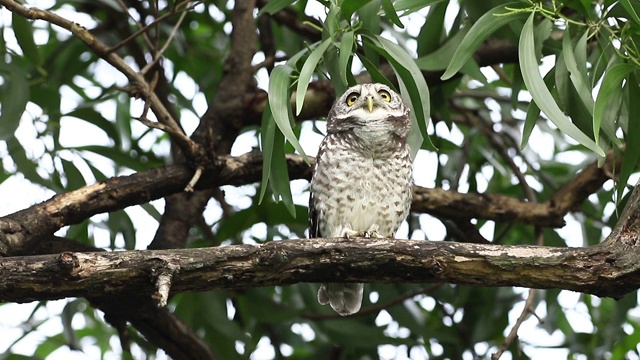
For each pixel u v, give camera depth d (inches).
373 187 398.6
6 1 333.1
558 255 283.3
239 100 445.4
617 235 285.6
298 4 506.6
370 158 397.7
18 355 442.3
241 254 285.1
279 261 285.1
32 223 354.6
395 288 470.0
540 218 435.8
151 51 399.2
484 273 286.5
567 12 391.9
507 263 284.4
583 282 282.0
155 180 381.1
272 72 313.6
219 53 523.5
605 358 485.1
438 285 451.5
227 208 486.0
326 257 288.0
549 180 481.7
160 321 414.0
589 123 332.2
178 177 384.8
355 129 397.4
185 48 502.3
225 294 442.3
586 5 304.7
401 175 402.0
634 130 318.7
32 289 280.5
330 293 416.5
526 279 285.3
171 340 421.7
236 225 452.1
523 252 285.3
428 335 446.6
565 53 307.1
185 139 372.8
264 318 443.2
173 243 432.5
